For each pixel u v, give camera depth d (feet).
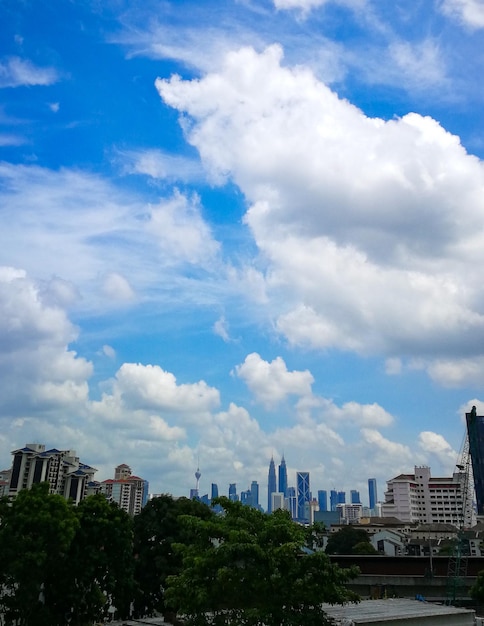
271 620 95.76
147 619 176.65
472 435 440.86
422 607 186.39
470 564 308.81
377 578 293.43
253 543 99.60
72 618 163.94
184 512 200.23
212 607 101.24
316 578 98.73
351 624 147.13
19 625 157.69
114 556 164.14
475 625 175.94
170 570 183.73
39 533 145.79
